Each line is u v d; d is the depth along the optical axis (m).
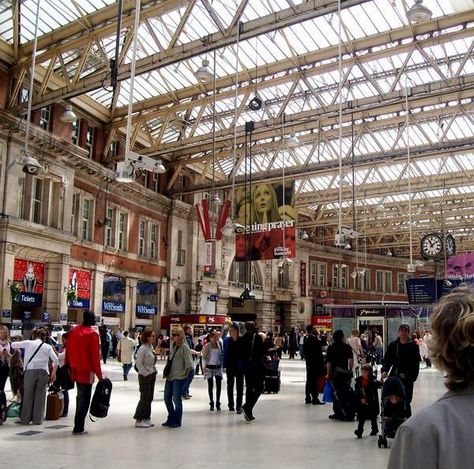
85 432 9.28
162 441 8.70
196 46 19.09
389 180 40.44
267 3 21.59
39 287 26.69
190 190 36.69
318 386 14.37
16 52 24.45
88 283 30.38
